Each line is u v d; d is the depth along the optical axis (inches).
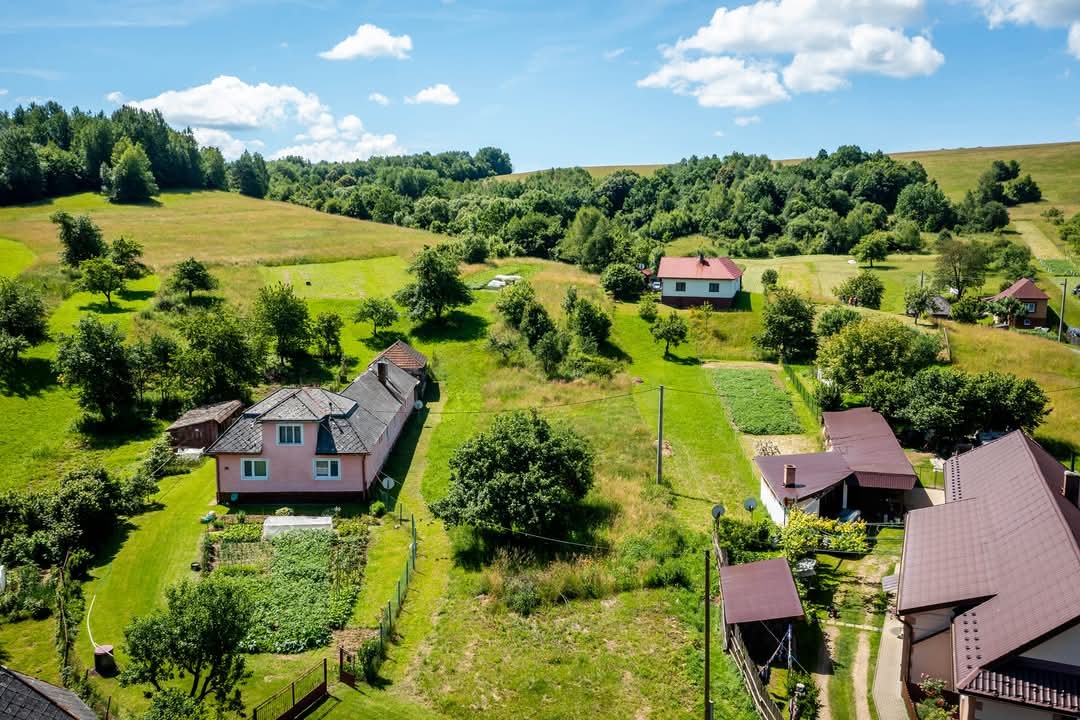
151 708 853.2
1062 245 5012.3
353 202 6555.1
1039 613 861.2
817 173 6889.8
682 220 6200.8
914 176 6407.5
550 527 1561.3
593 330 2839.6
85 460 1935.3
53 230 4202.8
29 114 7396.7
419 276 3051.2
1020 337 2741.1
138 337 2635.3
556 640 1244.5
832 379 2327.8
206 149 7549.2
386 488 1791.3
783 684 1082.7
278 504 1732.3
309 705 1069.1
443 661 1187.9
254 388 2440.9
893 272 4360.2
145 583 1386.6
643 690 1111.6
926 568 1085.1
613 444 2068.2
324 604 1322.6
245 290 3312.0
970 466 1437.0
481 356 2815.0
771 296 3095.5
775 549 1480.1
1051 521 1021.2
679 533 1557.6
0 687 767.7
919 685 1013.8
